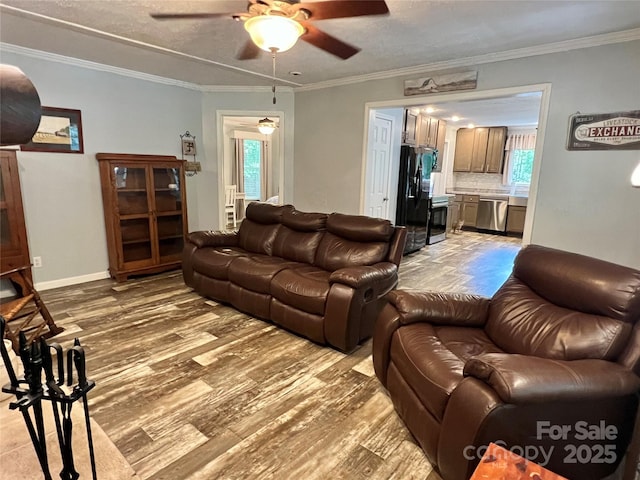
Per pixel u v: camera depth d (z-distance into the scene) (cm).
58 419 92
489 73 345
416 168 568
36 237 371
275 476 159
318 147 484
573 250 316
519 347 183
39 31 294
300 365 250
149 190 418
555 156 316
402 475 161
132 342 275
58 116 373
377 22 263
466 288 425
